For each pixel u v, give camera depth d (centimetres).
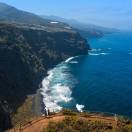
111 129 3716
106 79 17075
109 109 11462
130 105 11912
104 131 3622
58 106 11862
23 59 16238
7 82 12800
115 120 4088
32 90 14350
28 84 14675
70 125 3806
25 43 19725
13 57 15162
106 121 4075
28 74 15588
